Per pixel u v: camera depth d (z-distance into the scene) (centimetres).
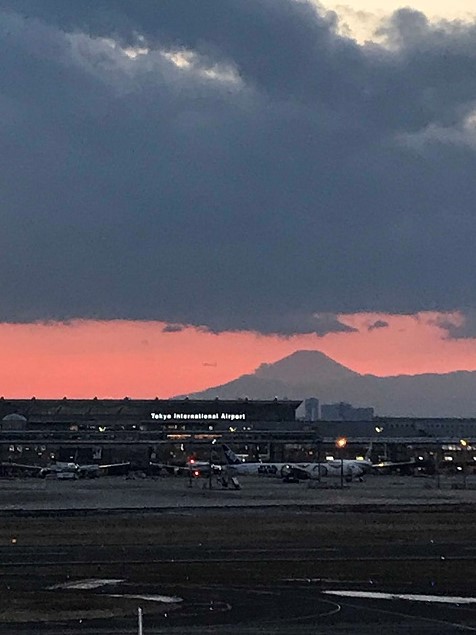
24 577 6322
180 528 9444
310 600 5353
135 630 4494
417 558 7269
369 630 4500
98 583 6047
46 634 4409
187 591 5697
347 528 9462
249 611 4994
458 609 5059
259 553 7562
